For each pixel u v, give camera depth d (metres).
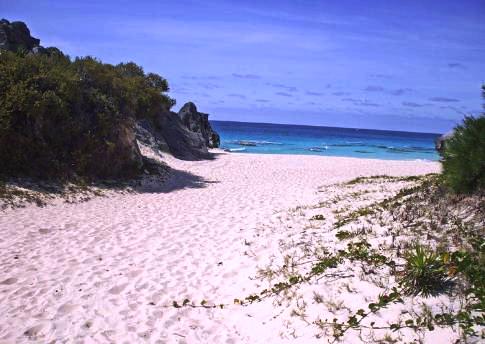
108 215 12.63
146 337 5.70
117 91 19.45
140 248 9.48
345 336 4.86
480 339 4.21
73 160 16.17
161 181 18.89
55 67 17.52
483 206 7.39
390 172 25.64
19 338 5.61
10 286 7.25
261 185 19.38
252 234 10.41
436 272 5.45
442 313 4.77
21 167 14.70
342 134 142.88
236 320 6.08
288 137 94.44
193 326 6.00
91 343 5.53
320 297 5.89
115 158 17.45
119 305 6.68
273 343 5.22
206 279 7.75
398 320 4.89
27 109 14.91
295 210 12.77
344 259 6.97
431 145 95.25
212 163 27.27
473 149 8.14
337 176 23.34
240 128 137.75
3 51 17.08
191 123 42.47
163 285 7.47
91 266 8.29
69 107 16.81
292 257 7.91
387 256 6.68
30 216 11.88
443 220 7.55
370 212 9.77
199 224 11.66
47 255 8.84
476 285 5.05
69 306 6.57
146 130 26.03
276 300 6.31
